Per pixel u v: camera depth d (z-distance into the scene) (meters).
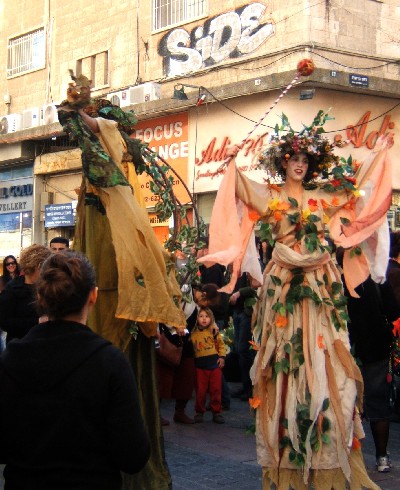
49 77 23.08
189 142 18.11
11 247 23.80
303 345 5.03
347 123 16.11
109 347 2.81
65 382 2.71
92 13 21.42
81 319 2.88
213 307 8.73
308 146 5.27
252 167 5.93
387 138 5.62
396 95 16.36
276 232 5.25
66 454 2.68
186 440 7.43
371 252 5.52
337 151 16.09
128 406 2.73
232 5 17.50
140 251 4.73
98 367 2.73
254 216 5.25
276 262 5.22
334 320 5.14
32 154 22.98
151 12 19.58
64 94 22.48
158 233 16.83
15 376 2.73
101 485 2.69
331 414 4.99
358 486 5.12
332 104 15.99
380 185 5.48
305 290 5.05
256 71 16.86
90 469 2.69
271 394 5.11
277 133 5.45
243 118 16.86
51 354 2.74
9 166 23.95
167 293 4.79
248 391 9.53
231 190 5.20
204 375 8.27
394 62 16.77
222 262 4.98
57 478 2.65
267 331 5.17
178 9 18.94
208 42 18.05
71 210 21.52
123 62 20.39
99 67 21.23
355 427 5.20
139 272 4.71
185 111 18.17
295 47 15.99
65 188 22.34
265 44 16.72
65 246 7.06
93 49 21.38
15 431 2.71
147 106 18.42
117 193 4.76
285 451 5.02
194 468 6.32
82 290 2.85
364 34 16.52
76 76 4.70
